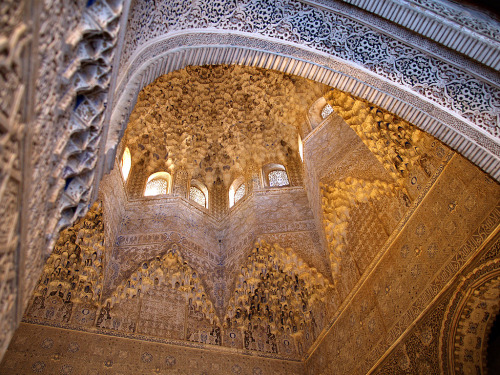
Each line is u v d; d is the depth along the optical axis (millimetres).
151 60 4234
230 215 10469
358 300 7652
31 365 6938
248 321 9234
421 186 6504
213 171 11320
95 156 3125
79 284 8008
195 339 8578
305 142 9859
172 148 10766
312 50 5027
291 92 10523
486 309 5359
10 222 2016
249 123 11031
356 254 8000
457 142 4742
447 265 5742
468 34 4707
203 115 10992
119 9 2758
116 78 3291
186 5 4516
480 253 5254
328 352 8289
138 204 9828
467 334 5473
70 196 3012
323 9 5051
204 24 4688
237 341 8938
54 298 7797
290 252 9023
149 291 8820
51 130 2441
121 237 9156
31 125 2070
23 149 2027
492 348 6152
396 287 6695
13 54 1729
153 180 10664
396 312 6586
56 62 2295
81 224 8055
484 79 4707
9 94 1771
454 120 4746
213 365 8359
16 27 1722
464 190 5641
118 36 2932
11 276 2229
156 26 4191
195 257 9352
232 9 4832
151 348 8039
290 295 9266
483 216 5281
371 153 7875
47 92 2256
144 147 10680
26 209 2229
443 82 4836
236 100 11016
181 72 10625
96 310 8023
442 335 5648
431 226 6176
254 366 8656
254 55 4984
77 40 2527
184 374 7988
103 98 2967
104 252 8266
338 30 5059
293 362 8992
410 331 6207
